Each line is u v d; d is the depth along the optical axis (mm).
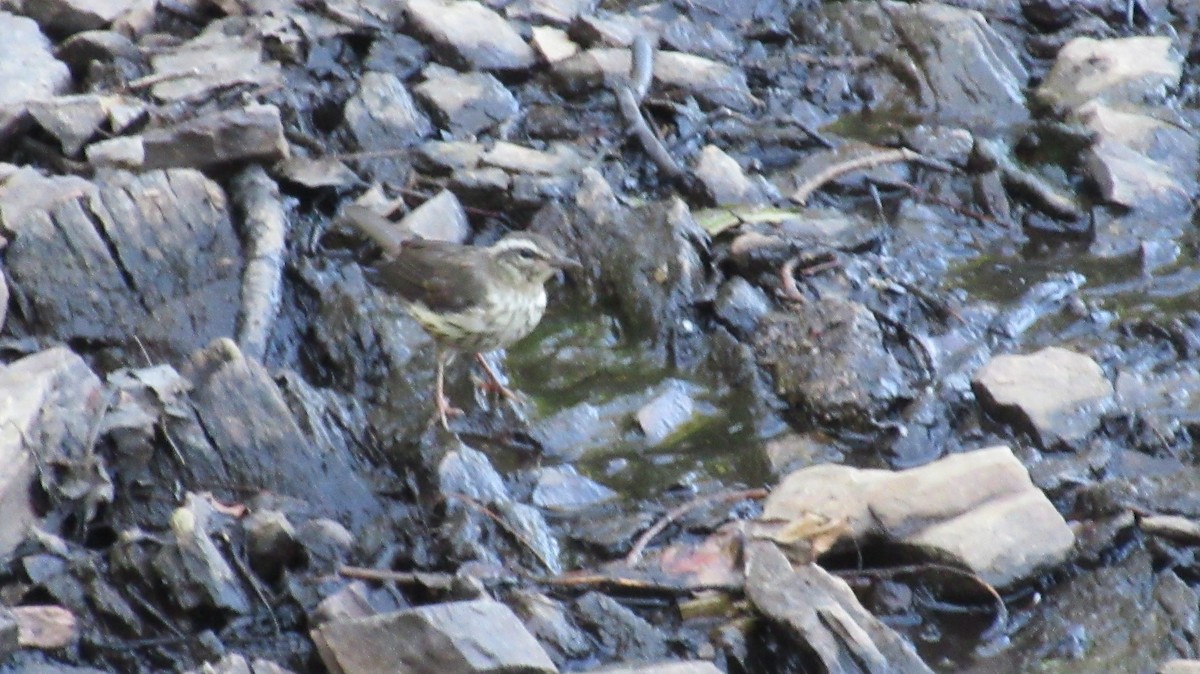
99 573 14570
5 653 13508
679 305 19688
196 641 14219
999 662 14820
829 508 15648
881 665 13820
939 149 23281
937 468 15984
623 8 25984
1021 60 25859
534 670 13414
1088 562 15805
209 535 14805
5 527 14844
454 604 13680
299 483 16328
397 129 22406
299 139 21734
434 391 18281
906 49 25312
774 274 20219
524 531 15766
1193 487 16750
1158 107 24219
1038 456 17547
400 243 18797
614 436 18078
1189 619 15078
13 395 15547
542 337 19734
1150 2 26516
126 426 15836
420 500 16438
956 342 19594
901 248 21438
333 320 18953
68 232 18672
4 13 22828
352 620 13625
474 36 23984
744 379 18781
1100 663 14758
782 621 14164
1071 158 23312
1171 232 21953
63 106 20547
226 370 16688
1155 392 18688
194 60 22531
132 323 18609
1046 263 21375
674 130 23266
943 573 15328
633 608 14977
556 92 23984
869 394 18047
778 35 25812
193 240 19297
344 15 23812
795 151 23422
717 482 17266
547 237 20141
